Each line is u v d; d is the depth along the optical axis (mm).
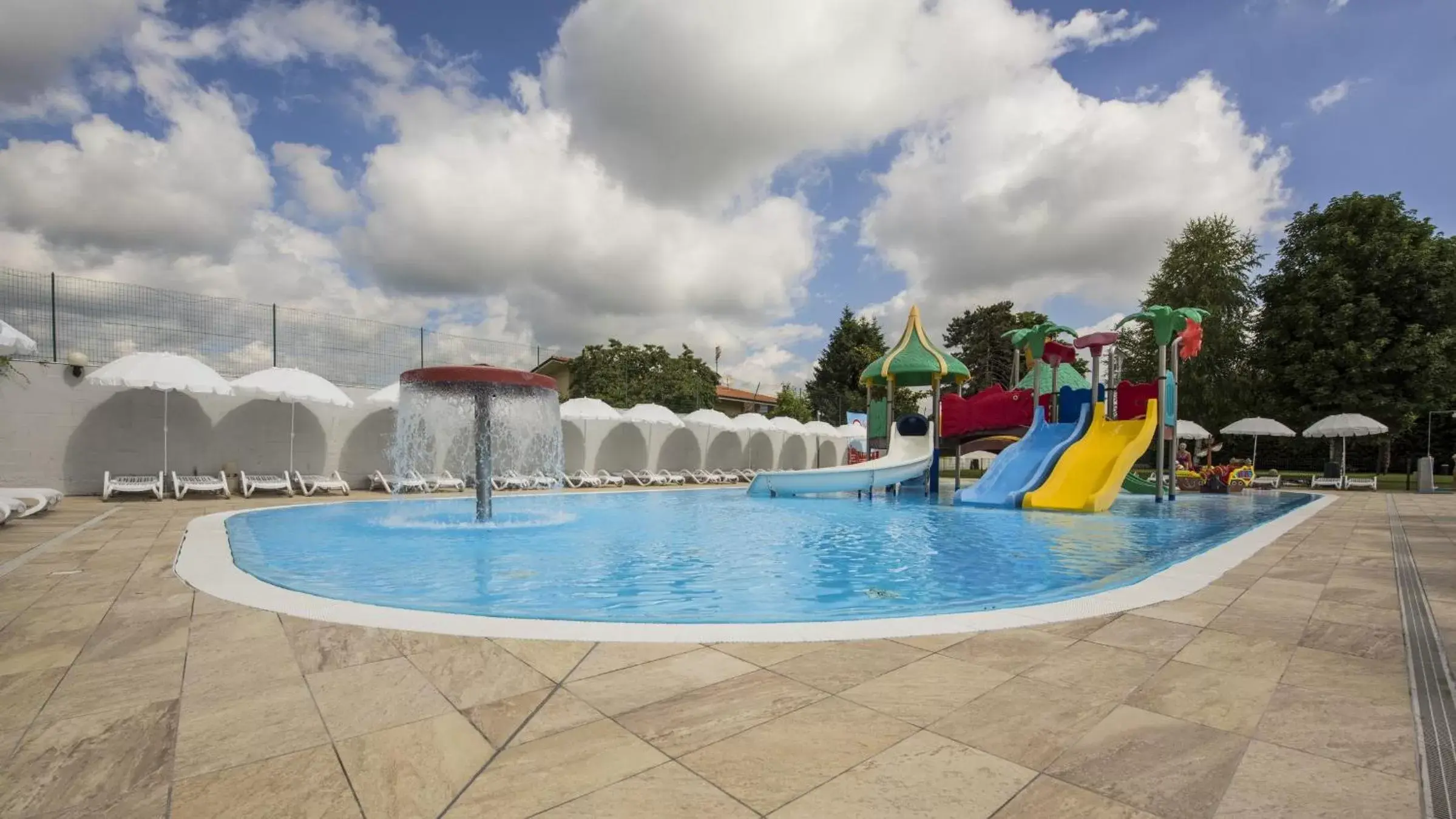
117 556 5938
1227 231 27781
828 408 51812
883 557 7238
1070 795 1885
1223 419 26844
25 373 12242
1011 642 3375
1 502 8398
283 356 15312
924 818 1759
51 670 2943
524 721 2412
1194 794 1892
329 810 1800
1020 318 48938
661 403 33219
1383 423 22656
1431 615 3924
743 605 4867
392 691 2701
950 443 19031
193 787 1926
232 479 14219
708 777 1994
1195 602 4219
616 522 10586
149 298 13617
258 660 3082
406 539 8297
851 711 2504
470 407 11016
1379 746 2209
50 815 1772
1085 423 14875
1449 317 21703
